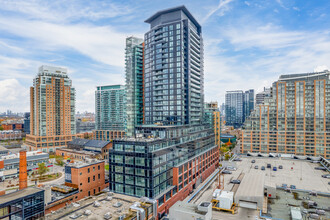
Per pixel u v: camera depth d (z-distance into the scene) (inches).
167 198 3371.1
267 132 7268.7
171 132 4094.5
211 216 2726.4
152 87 5762.8
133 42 6486.2
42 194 2640.3
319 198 3686.0
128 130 6427.2
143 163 3152.1
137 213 2194.9
